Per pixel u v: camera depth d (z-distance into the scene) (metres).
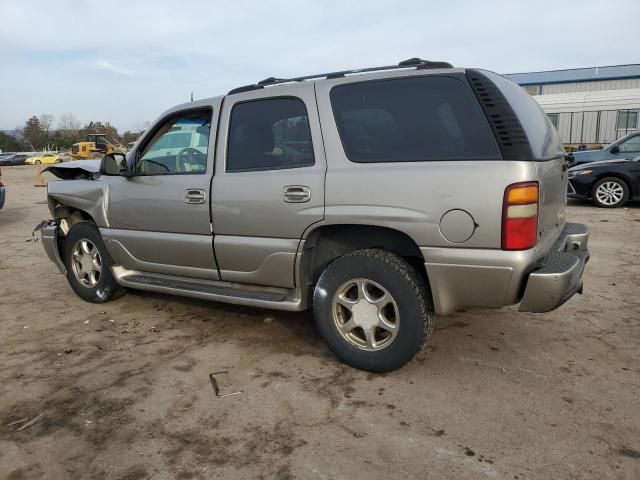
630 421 2.72
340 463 2.45
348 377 3.29
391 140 3.10
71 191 4.78
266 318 4.39
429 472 2.37
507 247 2.78
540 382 3.17
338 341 3.37
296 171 3.35
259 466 2.45
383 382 3.21
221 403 3.02
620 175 10.37
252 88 3.75
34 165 50.28
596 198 10.63
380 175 3.05
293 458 2.50
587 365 3.38
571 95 22.59
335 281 3.30
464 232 2.85
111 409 2.98
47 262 6.77
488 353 3.59
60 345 3.93
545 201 3.00
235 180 3.61
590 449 2.50
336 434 2.68
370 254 3.18
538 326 4.05
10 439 2.71
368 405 2.95
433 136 2.99
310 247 3.46
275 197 3.42
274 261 3.51
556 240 3.42
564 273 2.82
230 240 3.68
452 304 3.02
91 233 4.73
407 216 2.97
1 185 10.20
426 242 2.95
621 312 4.34
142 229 4.25
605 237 7.48
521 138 2.80
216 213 3.71
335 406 2.95
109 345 3.91
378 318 3.22
